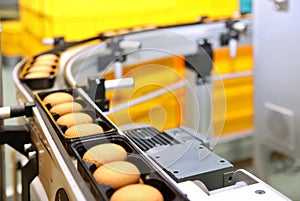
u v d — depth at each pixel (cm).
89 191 84
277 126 265
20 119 153
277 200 85
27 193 125
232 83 302
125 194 79
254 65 274
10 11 584
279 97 259
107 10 272
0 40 160
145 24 288
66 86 154
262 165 286
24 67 176
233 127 312
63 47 202
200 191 88
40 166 119
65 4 260
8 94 342
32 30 307
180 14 300
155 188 83
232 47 279
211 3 311
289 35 242
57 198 100
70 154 99
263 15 258
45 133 109
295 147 255
